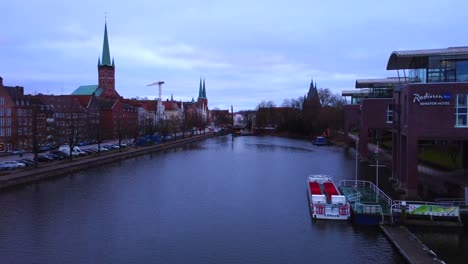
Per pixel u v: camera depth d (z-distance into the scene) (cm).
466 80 4138
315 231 3591
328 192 4553
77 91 18600
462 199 4003
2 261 3008
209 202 4809
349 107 11881
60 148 8894
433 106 4128
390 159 8256
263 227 3775
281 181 6216
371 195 4469
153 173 7131
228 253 3153
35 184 5997
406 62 4700
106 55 19400
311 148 12031
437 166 6400
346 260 2958
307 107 17750
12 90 10962
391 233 3312
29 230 3744
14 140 9194
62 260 3031
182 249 3247
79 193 5356
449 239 3212
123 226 3862
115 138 14012
